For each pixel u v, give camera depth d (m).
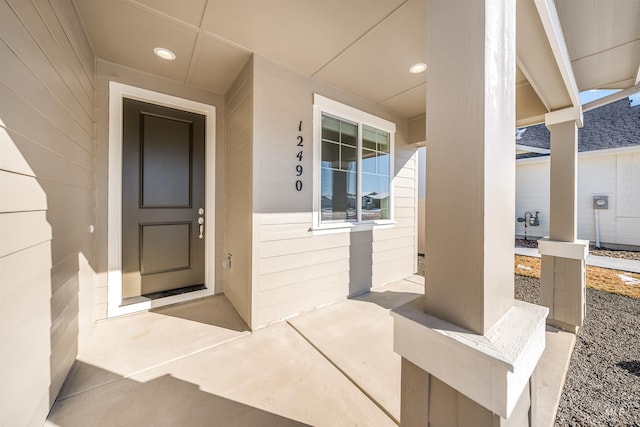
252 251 2.34
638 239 6.19
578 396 1.57
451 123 0.79
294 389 1.61
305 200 2.72
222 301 2.95
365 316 2.65
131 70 2.59
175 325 2.39
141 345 2.06
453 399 0.77
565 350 2.06
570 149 2.47
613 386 1.66
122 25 1.95
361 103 3.32
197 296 2.99
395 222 3.91
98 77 2.43
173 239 2.94
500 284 0.80
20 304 1.08
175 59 2.42
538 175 7.66
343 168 3.19
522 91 2.79
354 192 3.34
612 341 2.23
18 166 1.07
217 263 3.16
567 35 1.86
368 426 1.35
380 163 3.70
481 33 0.73
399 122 3.94
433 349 0.79
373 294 3.34
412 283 3.84
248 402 1.50
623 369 1.83
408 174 4.18
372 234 3.52
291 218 2.61
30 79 1.17
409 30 2.02
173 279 2.95
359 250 3.34
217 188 3.16
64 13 1.59
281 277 2.54
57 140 1.49
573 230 2.44
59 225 1.51
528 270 4.51
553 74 1.98
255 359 1.91
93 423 1.34
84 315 2.06
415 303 0.94
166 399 1.51
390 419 1.40
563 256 2.39
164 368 1.79
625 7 1.59
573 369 1.84
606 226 6.61
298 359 1.91
